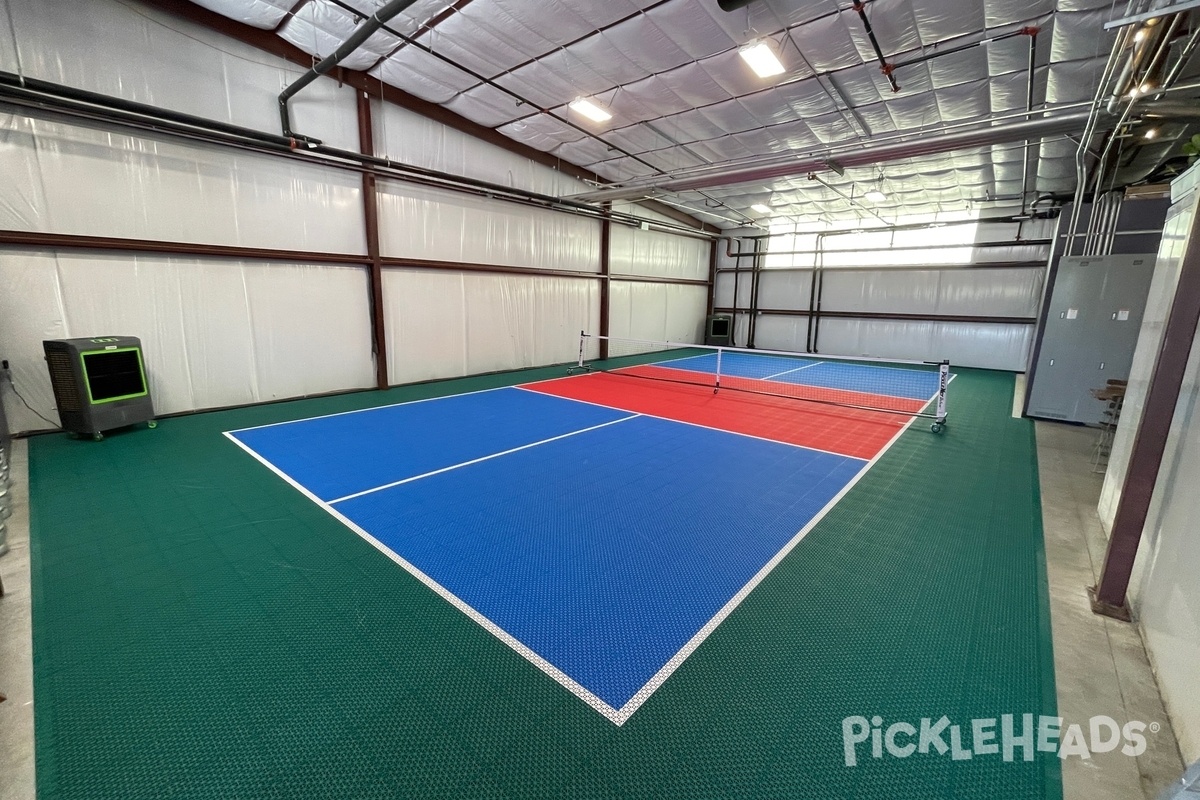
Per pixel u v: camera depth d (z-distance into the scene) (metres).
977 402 8.45
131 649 2.36
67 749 1.84
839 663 2.33
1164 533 2.44
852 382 10.33
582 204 11.50
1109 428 5.68
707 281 17.64
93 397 5.47
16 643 2.40
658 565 3.16
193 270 6.71
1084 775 1.81
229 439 5.72
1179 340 2.41
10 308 5.46
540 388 9.16
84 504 3.94
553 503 4.06
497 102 8.17
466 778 1.75
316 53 7.00
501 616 2.64
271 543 3.38
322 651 2.36
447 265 9.48
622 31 5.81
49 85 5.13
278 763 1.79
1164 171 8.56
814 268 15.62
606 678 2.22
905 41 5.62
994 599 2.85
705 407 7.66
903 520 3.85
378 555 3.24
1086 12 4.90
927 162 9.48
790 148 9.27
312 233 7.73
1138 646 2.48
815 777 1.77
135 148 6.04
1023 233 12.45
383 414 7.01
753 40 5.41
